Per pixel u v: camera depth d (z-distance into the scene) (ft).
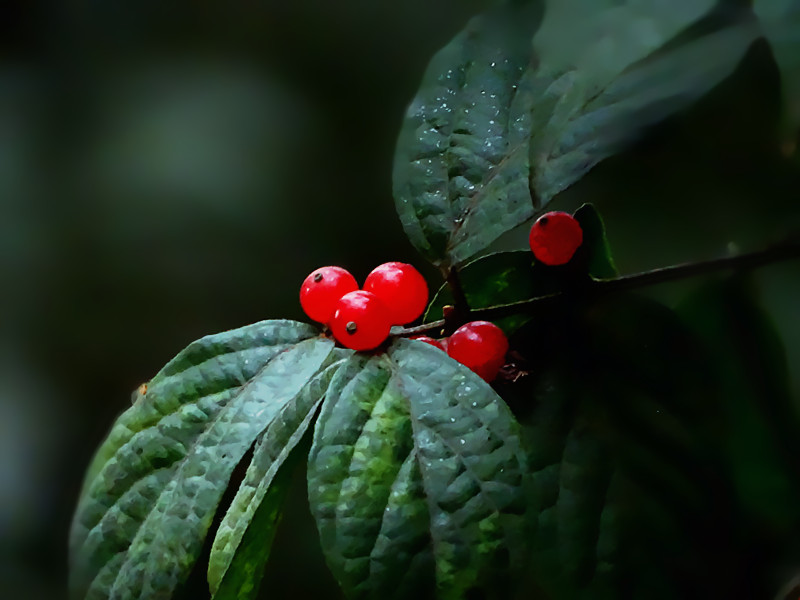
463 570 0.91
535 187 0.97
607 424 1.00
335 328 0.95
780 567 0.99
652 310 1.01
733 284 1.04
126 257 2.61
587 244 1.02
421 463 0.92
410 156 1.00
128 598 0.96
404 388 0.94
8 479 2.54
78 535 0.97
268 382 0.97
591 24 0.98
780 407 1.02
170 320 2.62
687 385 1.01
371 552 0.91
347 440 0.93
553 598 0.98
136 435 0.98
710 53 0.98
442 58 1.01
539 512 0.98
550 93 0.98
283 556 2.17
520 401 1.00
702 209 1.11
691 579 0.98
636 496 0.99
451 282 0.99
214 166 2.60
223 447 0.96
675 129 0.97
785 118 1.00
